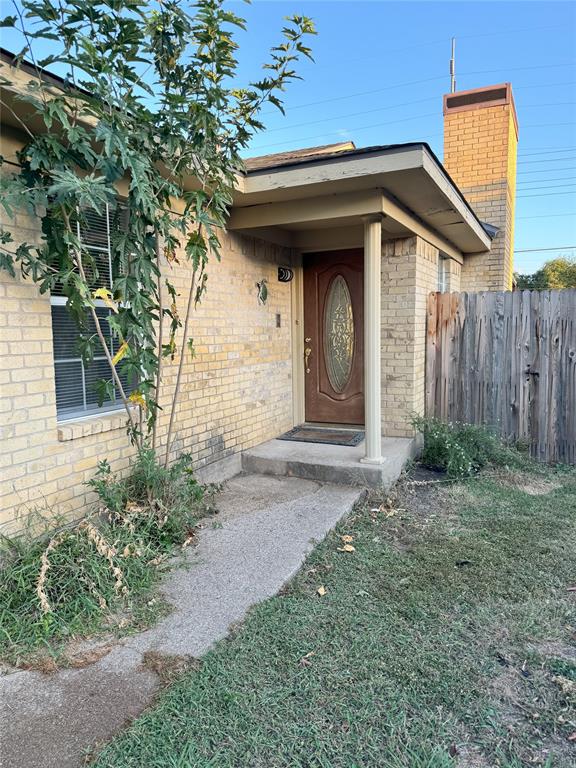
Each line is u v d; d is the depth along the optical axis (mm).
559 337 5738
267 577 3057
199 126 3316
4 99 2619
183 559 3279
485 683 2166
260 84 3592
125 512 3338
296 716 1952
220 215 3768
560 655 2375
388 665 2266
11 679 2201
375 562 3312
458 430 5812
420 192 4473
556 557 3377
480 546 3551
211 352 4762
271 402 5914
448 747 1825
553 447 5828
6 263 2730
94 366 3713
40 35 2598
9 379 2885
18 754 1795
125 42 2805
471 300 6090
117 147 2754
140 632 2523
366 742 1834
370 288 4633
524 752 1813
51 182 2785
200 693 2068
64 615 2568
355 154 3914
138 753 1782
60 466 3221
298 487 4727
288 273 6160
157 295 3463
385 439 5828
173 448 4301
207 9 3148
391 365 5875
